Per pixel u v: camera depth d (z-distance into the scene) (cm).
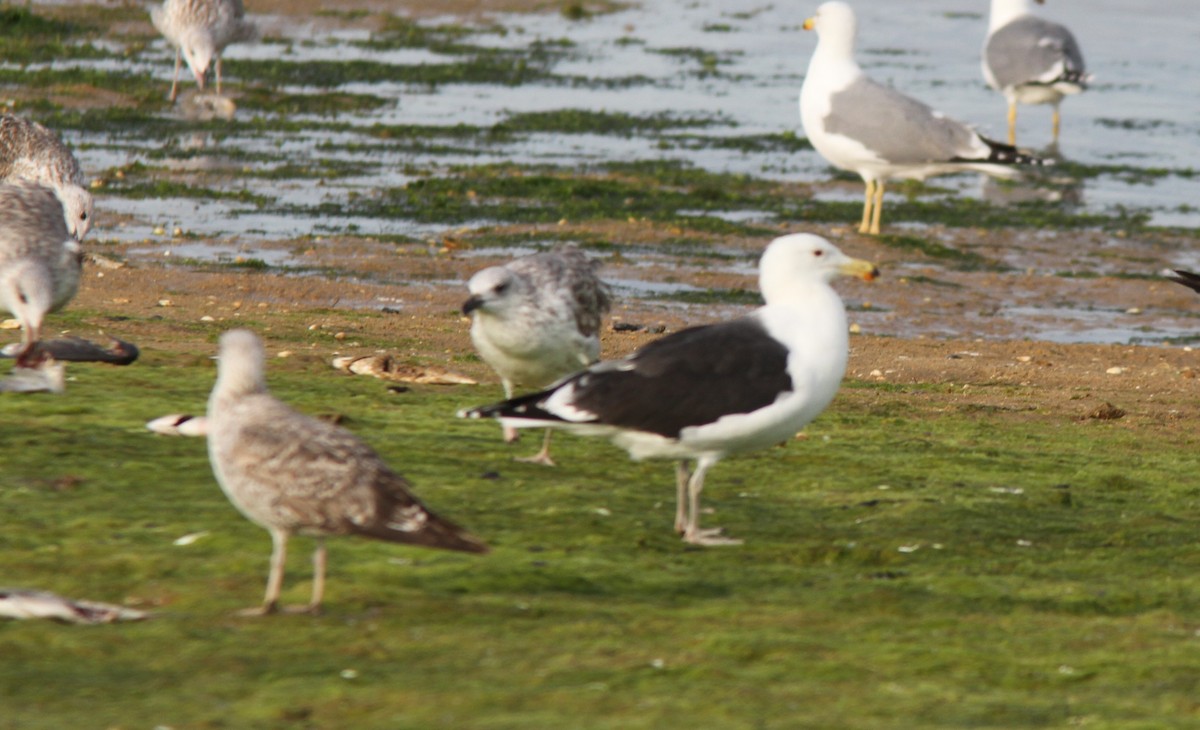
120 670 749
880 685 774
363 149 3309
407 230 2648
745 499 1168
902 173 2831
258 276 2220
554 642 815
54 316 1761
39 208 1473
